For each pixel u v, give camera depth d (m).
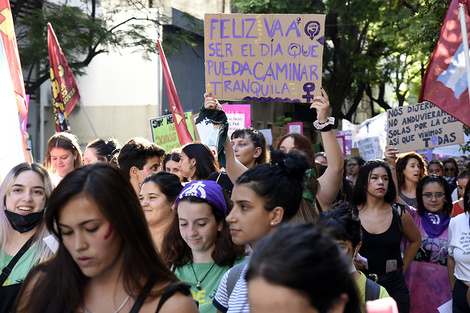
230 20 5.13
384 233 5.50
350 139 16.12
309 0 24.59
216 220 3.71
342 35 26.14
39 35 16.52
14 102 5.17
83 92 23.73
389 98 50.62
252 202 2.90
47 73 17.41
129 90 23.33
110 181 2.31
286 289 1.52
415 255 5.88
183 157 5.45
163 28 22.47
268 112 29.88
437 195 6.29
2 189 3.73
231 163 4.41
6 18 5.53
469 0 5.68
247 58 5.14
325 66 27.80
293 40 5.07
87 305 2.40
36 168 3.78
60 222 2.29
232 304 2.83
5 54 5.29
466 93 5.72
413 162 7.92
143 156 5.45
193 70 24.80
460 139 8.23
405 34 23.36
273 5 23.02
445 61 5.81
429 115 8.41
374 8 24.59
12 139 5.09
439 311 5.68
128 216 2.34
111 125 23.59
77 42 16.78
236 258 3.71
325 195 4.27
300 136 5.15
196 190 3.68
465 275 5.45
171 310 2.34
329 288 1.56
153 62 23.08
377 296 3.15
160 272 2.44
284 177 2.92
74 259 2.33
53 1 20.31
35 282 2.50
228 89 5.17
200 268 3.72
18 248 3.72
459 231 5.50
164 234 3.92
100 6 22.33
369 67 26.67
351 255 3.22
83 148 23.81
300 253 1.54
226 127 4.42
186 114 9.76
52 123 22.84
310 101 5.07
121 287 2.38
